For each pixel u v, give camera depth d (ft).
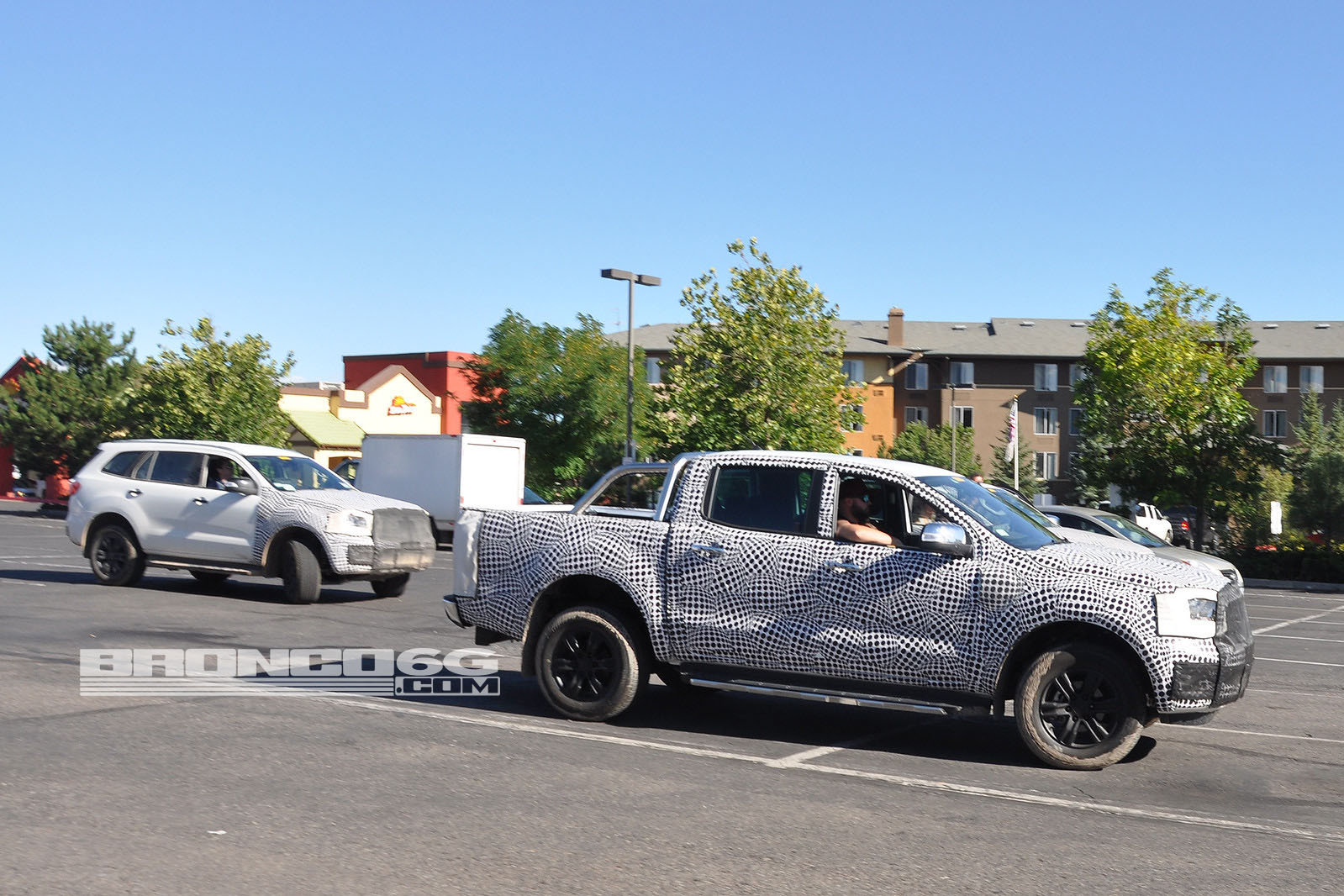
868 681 25.44
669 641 27.04
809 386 105.60
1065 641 24.45
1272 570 97.25
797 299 106.52
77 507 55.52
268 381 147.84
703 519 27.30
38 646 36.27
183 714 26.58
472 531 29.55
